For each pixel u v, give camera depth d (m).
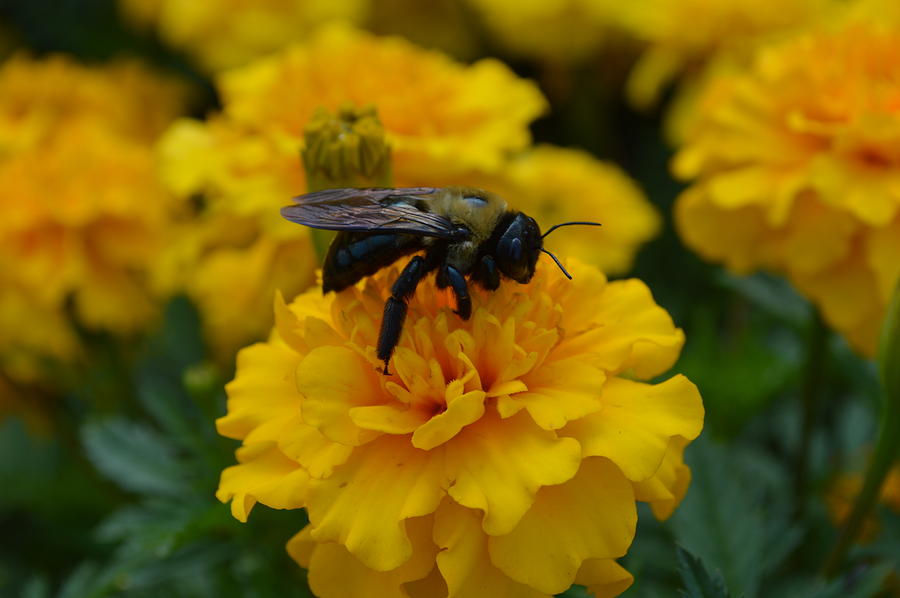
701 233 0.28
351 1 0.38
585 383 0.22
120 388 0.32
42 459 0.31
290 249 0.28
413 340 0.22
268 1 0.39
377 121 0.25
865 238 0.27
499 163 0.28
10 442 0.32
